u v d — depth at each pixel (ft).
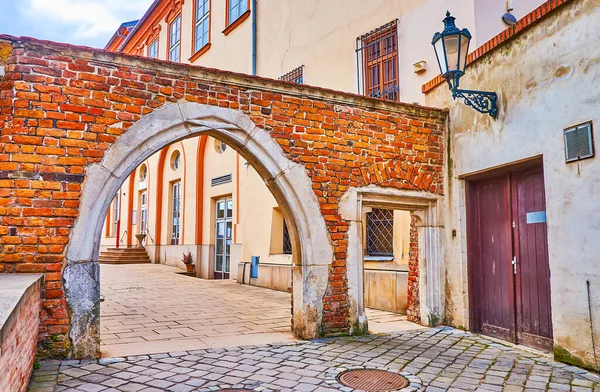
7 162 15.48
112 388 13.42
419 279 23.79
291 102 20.44
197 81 18.58
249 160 20.26
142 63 17.62
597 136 15.66
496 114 20.29
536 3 29.32
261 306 29.32
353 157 21.61
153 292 34.81
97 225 16.56
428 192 23.26
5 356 8.30
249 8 46.21
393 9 30.81
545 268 18.40
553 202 17.33
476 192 22.50
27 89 15.87
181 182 56.75
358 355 17.56
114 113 16.99
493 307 21.04
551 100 17.57
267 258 39.27
